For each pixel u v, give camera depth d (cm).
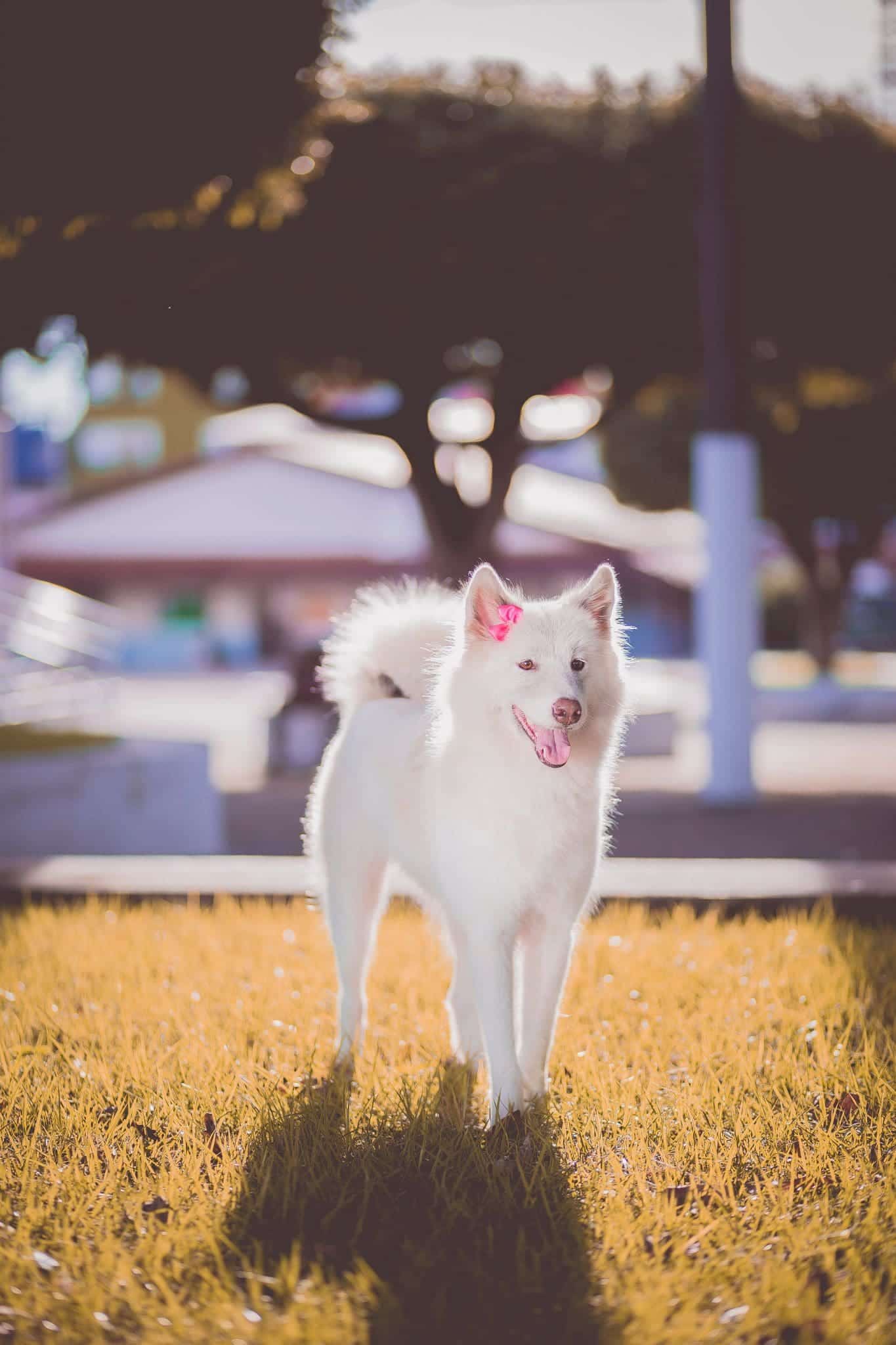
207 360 1820
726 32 1369
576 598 451
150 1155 426
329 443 4825
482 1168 403
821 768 1941
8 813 1083
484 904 436
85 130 884
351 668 554
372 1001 608
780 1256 348
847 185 1888
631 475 3709
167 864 932
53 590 1500
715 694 1464
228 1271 346
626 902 801
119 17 854
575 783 434
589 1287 335
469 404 2578
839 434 3194
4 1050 525
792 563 5391
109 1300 331
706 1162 411
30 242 1091
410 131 1761
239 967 671
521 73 1891
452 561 2231
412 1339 313
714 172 1382
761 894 800
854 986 611
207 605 4531
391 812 490
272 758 1973
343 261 1759
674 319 1884
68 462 6047
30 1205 382
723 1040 533
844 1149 418
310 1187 392
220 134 937
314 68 999
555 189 1766
